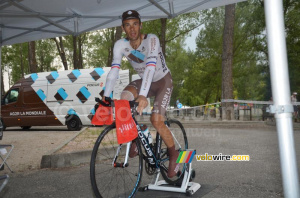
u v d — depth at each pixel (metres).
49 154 4.90
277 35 1.40
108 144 2.84
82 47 28.98
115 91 11.61
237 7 20.52
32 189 3.50
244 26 20.64
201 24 22.28
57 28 5.08
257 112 15.14
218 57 25.88
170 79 3.18
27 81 12.59
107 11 4.65
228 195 3.00
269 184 3.37
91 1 4.28
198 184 3.30
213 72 27.59
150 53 2.85
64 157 4.83
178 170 3.18
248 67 22.97
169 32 22.22
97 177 2.77
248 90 31.55
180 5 4.52
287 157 1.40
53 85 12.09
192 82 33.62
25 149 6.79
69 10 4.55
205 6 4.44
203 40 25.55
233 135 8.94
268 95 22.48
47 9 4.38
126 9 4.59
